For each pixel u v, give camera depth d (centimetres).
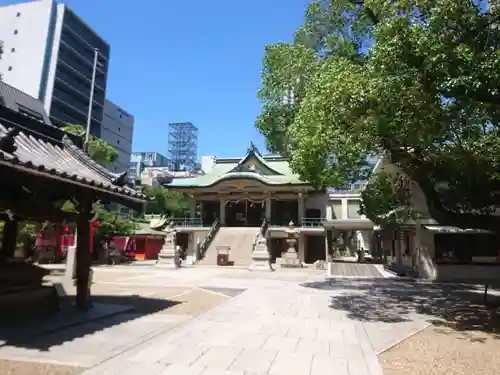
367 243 4675
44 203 862
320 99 956
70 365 557
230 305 1162
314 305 1190
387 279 2080
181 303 1174
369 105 843
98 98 6731
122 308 1020
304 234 3403
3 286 817
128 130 7575
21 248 2367
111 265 2994
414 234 2286
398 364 613
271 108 1723
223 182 3716
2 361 562
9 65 5766
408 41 786
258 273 2369
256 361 605
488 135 1155
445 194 1172
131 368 555
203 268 2742
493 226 1027
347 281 1948
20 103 3014
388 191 1744
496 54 749
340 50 1417
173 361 593
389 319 991
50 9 5847
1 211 901
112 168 6838
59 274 1856
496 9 784
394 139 987
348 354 658
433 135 874
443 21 788
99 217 2911
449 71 773
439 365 609
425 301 1301
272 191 3825
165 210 5066
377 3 948
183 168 7475
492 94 756
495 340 779
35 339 682
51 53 5800
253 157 3934
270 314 1024
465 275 2059
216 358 616
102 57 6719
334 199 4222
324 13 1466
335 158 1358
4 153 555
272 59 1653
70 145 957
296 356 639
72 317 859
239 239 3419
